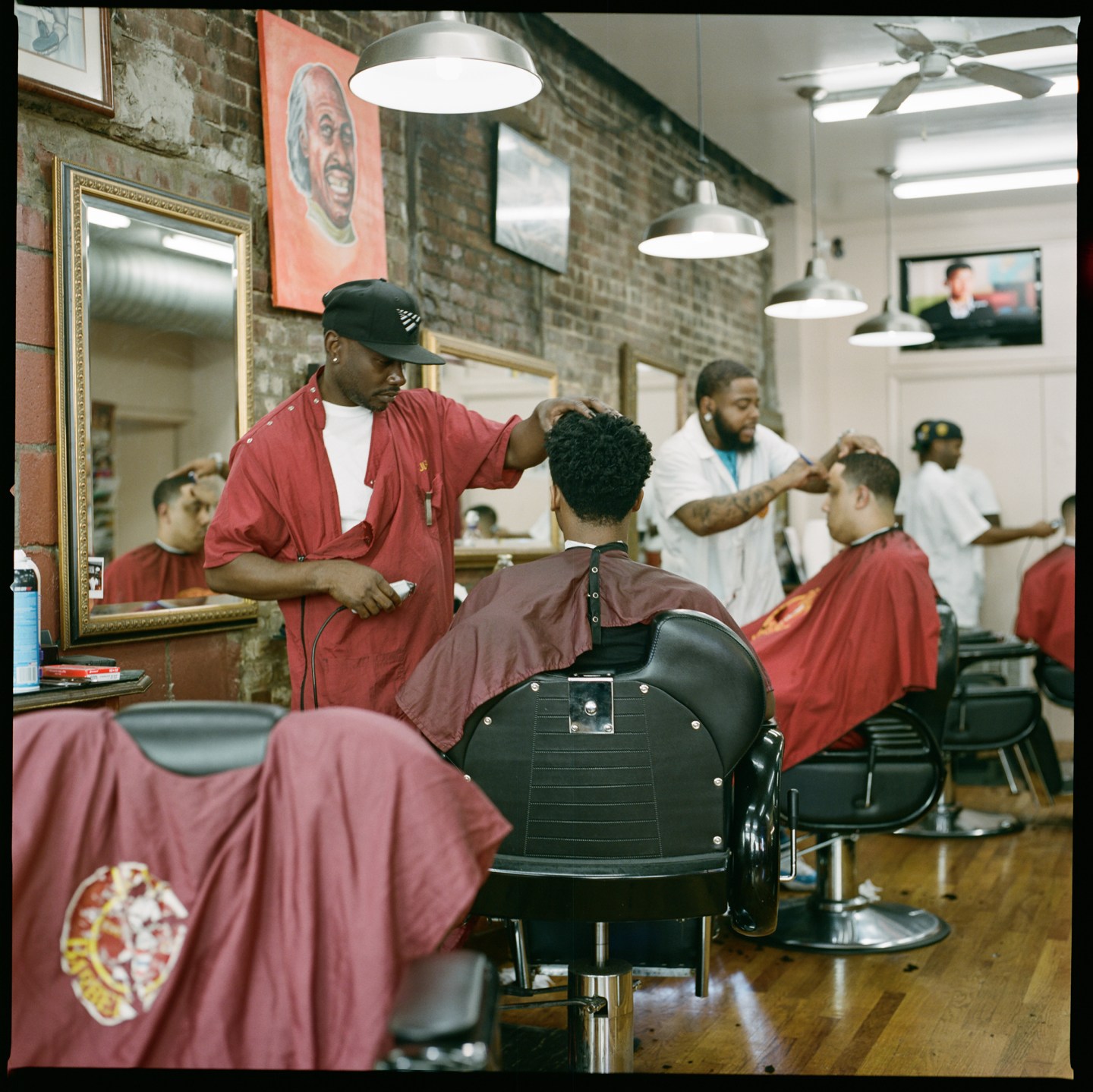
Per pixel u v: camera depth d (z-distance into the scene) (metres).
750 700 1.56
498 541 4.05
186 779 1.09
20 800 1.08
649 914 1.56
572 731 1.56
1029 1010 2.55
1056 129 5.61
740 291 6.50
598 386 4.87
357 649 1.98
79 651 2.39
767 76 4.89
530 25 4.25
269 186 2.98
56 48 2.29
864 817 2.66
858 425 7.48
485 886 1.59
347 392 2.03
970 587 5.99
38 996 1.06
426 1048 0.87
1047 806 4.62
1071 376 6.97
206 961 1.07
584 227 4.73
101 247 2.49
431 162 3.72
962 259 7.20
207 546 2.02
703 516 3.39
